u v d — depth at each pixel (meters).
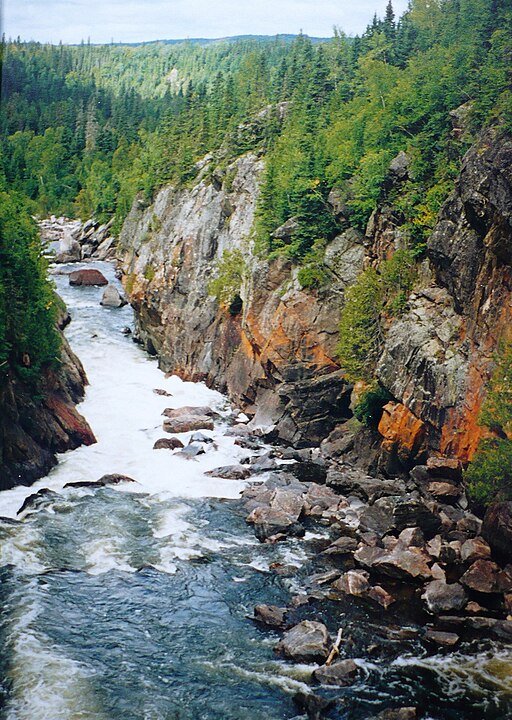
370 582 38.62
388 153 62.38
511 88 52.88
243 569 39.53
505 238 46.00
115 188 157.75
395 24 115.62
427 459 50.09
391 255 57.72
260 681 30.17
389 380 52.34
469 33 84.94
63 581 37.12
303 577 38.94
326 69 107.69
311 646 31.88
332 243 63.44
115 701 28.42
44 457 51.09
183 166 96.38
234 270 73.81
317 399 59.81
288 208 67.25
